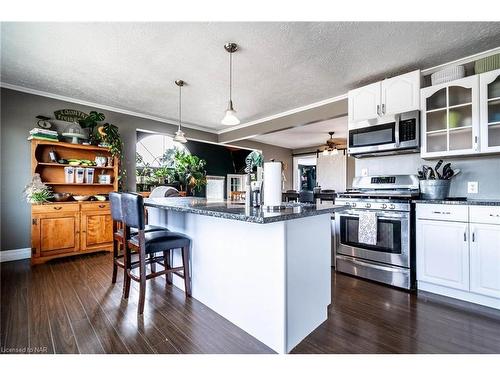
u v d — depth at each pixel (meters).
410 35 2.18
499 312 1.96
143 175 5.70
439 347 1.53
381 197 2.67
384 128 2.84
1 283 2.51
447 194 2.53
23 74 2.96
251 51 2.44
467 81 2.34
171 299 2.18
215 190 7.49
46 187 3.29
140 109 4.23
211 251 2.02
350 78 3.02
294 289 1.54
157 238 2.04
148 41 2.28
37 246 3.10
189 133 5.23
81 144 3.61
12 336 1.62
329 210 1.61
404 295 2.30
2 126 3.25
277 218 1.26
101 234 3.62
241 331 1.70
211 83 3.18
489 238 1.99
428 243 2.32
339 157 7.15
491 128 2.25
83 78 3.06
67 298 2.17
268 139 6.77
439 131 2.52
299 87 3.30
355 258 2.83
